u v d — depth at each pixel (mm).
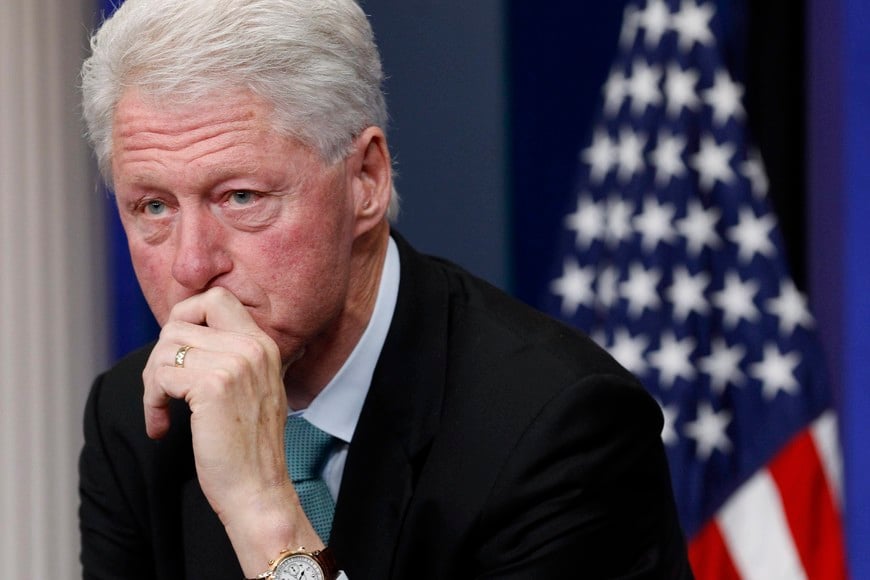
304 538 4609
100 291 9945
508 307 5402
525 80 10680
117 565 5832
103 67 4461
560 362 4922
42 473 9594
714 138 9961
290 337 4648
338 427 5164
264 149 4344
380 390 5027
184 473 5570
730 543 9547
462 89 10578
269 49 4297
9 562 9477
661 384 9789
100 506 5883
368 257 5043
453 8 10547
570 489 4711
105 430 5875
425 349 5090
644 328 9891
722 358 9781
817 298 9719
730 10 10062
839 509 9492
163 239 4539
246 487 4555
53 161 9578
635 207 10062
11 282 9445
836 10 9281
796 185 10023
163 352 4590
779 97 9977
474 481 4734
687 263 9898
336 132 4543
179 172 4312
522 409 4781
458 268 5770
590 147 10391
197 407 4527
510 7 10602
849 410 9289
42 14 9484
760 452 9594
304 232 4500
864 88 9094
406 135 10656
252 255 4469
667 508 5180
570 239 10273
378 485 4918
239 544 4559
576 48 10641
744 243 9828
